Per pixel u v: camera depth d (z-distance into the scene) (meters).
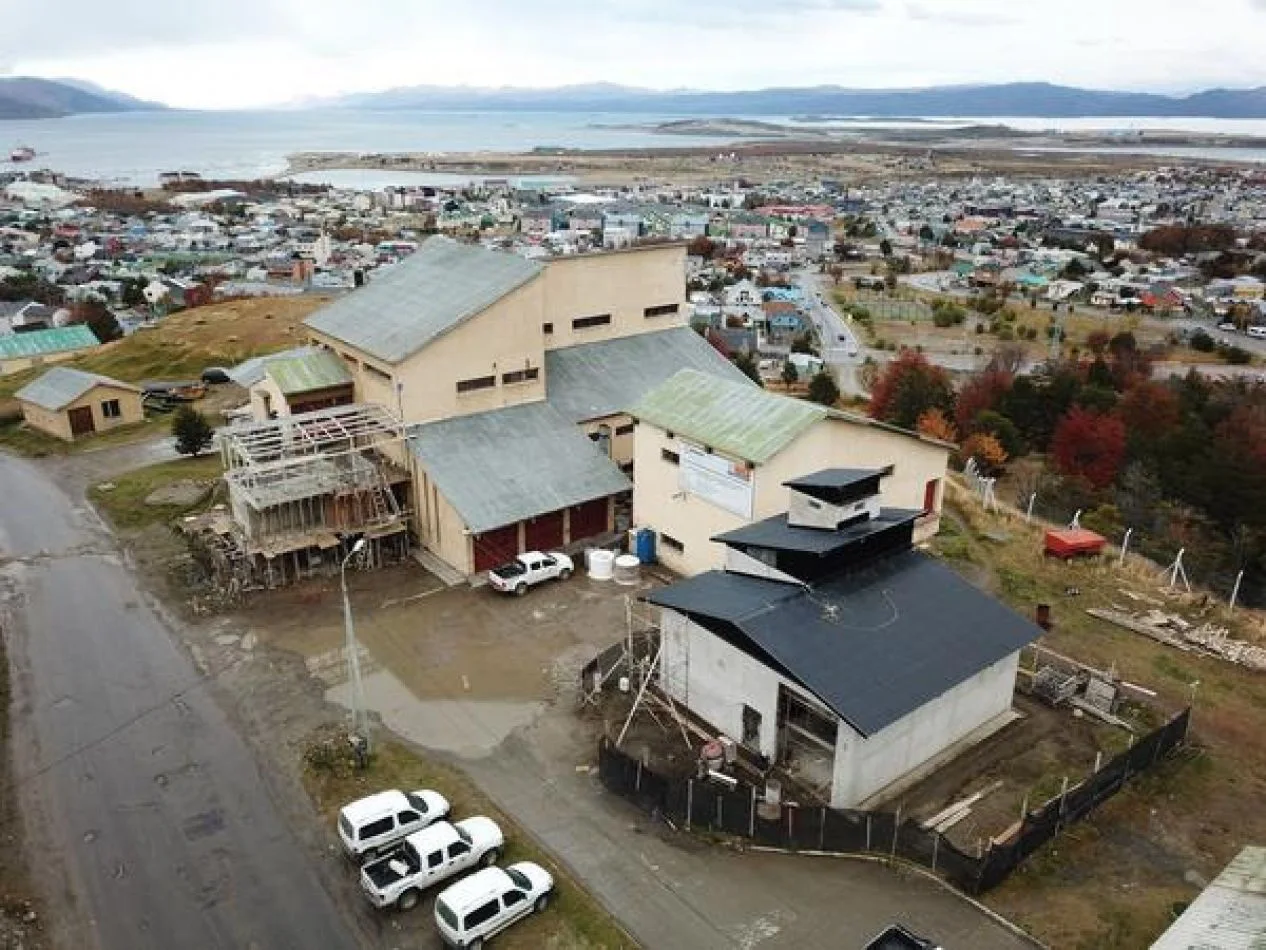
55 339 103.12
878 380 110.25
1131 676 35.12
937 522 48.03
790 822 26.20
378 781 29.80
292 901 25.14
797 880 25.30
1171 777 29.39
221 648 37.94
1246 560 57.38
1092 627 38.81
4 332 129.75
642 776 27.95
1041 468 81.19
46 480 58.88
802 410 40.66
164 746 31.81
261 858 26.73
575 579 43.38
